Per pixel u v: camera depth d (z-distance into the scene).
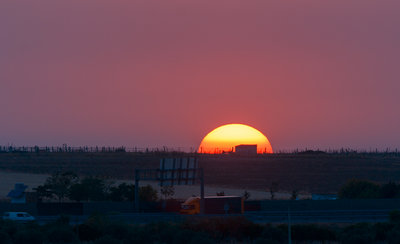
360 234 157.50
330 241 160.00
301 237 161.50
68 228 160.75
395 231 157.50
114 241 145.75
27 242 150.00
